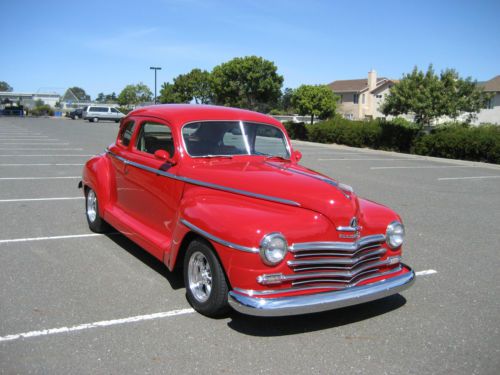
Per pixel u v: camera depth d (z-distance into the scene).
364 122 28.42
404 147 24.80
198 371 3.26
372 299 3.88
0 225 6.87
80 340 3.63
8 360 3.31
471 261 5.95
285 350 3.60
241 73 38.16
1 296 4.39
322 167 15.95
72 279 4.87
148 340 3.66
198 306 4.12
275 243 3.57
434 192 11.34
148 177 5.13
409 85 23.58
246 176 4.29
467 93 23.27
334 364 3.42
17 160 14.65
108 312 4.13
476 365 3.47
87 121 48.66
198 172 4.52
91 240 6.27
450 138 22.02
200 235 3.93
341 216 3.84
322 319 4.18
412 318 4.25
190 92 53.28
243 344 3.66
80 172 12.33
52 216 7.48
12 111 65.75
